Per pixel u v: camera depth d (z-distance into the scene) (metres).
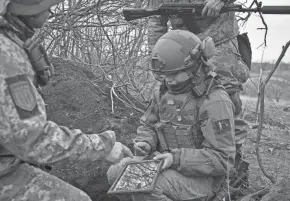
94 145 2.26
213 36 3.66
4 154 2.23
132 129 4.11
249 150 4.71
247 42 3.83
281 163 4.28
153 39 4.09
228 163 2.87
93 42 5.74
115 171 3.14
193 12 3.46
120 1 5.72
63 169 3.54
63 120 4.06
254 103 7.86
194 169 2.85
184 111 2.96
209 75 2.96
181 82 2.90
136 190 2.54
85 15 5.71
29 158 2.11
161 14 3.57
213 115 2.86
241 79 3.73
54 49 5.78
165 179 2.91
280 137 5.25
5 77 2.03
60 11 5.62
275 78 9.73
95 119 4.12
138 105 4.68
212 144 2.86
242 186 3.60
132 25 5.56
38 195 2.26
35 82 2.24
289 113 6.73
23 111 2.04
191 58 2.85
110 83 5.00
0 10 2.12
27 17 2.24
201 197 2.94
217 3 3.30
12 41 2.11
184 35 2.90
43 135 2.10
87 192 3.44
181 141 3.01
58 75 4.55
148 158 3.16
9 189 2.22
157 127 3.09
